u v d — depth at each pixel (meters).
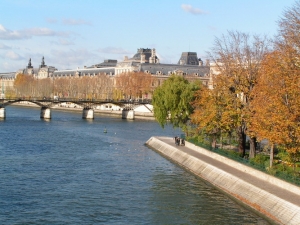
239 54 94.19
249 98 89.44
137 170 96.62
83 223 62.66
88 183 84.19
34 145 130.38
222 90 94.44
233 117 91.06
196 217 65.56
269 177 73.50
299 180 66.88
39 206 69.44
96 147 130.12
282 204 62.78
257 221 63.78
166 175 91.88
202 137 111.31
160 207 70.00
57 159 108.00
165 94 121.06
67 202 71.81
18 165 98.81
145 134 167.12
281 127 69.94
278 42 79.56
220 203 71.88
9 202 70.88
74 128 184.62
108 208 69.25
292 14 76.69
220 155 93.69
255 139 92.25
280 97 71.00
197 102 113.19
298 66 73.88
